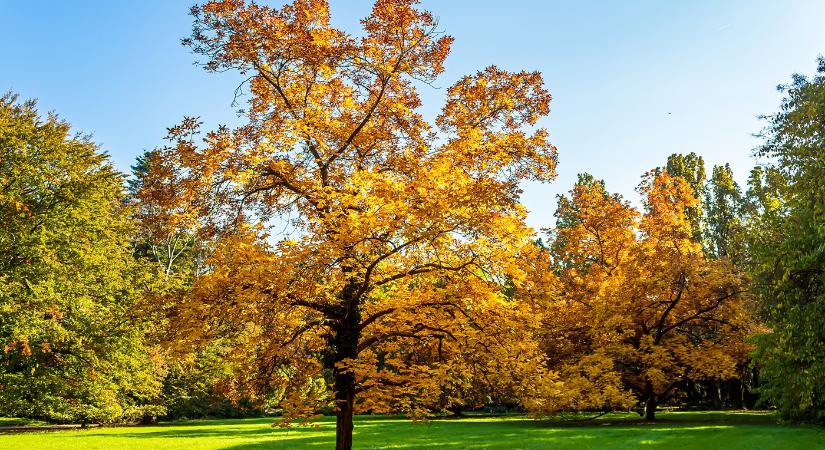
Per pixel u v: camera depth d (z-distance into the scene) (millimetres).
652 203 27484
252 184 11555
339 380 10945
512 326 10680
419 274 10836
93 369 23047
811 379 14758
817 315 14578
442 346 11547
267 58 12211
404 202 9742
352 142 12602
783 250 15562
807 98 16281
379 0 11906
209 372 34531
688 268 23156
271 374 11086
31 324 20922
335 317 10789
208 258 10438
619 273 26188
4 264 21844
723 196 42938
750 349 23156
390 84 12789
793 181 16375
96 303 24609
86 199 24938
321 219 10445
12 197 21828
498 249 10422
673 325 25531
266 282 9352
